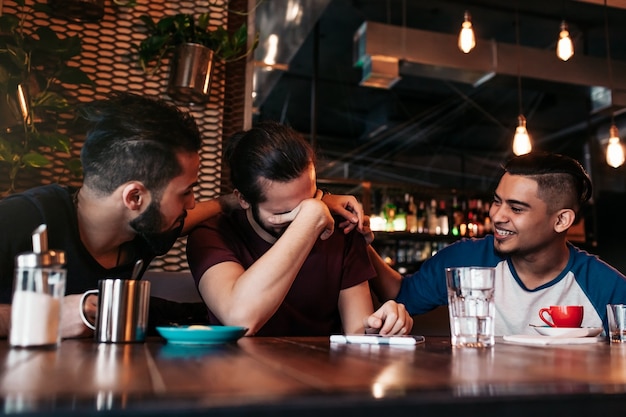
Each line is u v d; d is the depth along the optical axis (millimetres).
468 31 3709
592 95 5195
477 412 427
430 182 7801
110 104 1185
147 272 1899
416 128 7180
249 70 2283
